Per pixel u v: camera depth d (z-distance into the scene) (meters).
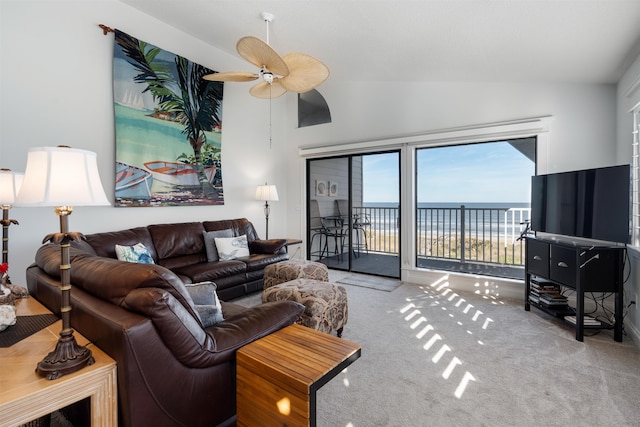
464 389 1.85
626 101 2.77
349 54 3.68
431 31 2.76
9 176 1.94
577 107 3.23
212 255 3.81
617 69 2.73
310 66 2.68
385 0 2.45
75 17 3.05
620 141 2.92
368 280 4.41
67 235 1.10
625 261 2.69
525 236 3.27
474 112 3.83
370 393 1.81
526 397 1.77
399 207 4.44
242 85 4.82
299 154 5.40
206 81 4.25
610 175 2.43
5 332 1.43
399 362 2.16
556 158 3.32
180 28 3.90
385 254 5.26
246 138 4.89
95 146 3.21
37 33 2.82
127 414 1.10
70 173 1.12
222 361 1.35
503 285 3.63
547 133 3.35
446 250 5.23
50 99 2.90
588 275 2.46
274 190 4.70
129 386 1.09
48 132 2.89
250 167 4.96
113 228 3.34
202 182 4.20
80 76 3.09
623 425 1.54
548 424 1.55
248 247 4.28
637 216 2.58
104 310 1.21
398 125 4.41
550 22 2.23
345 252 5.09
